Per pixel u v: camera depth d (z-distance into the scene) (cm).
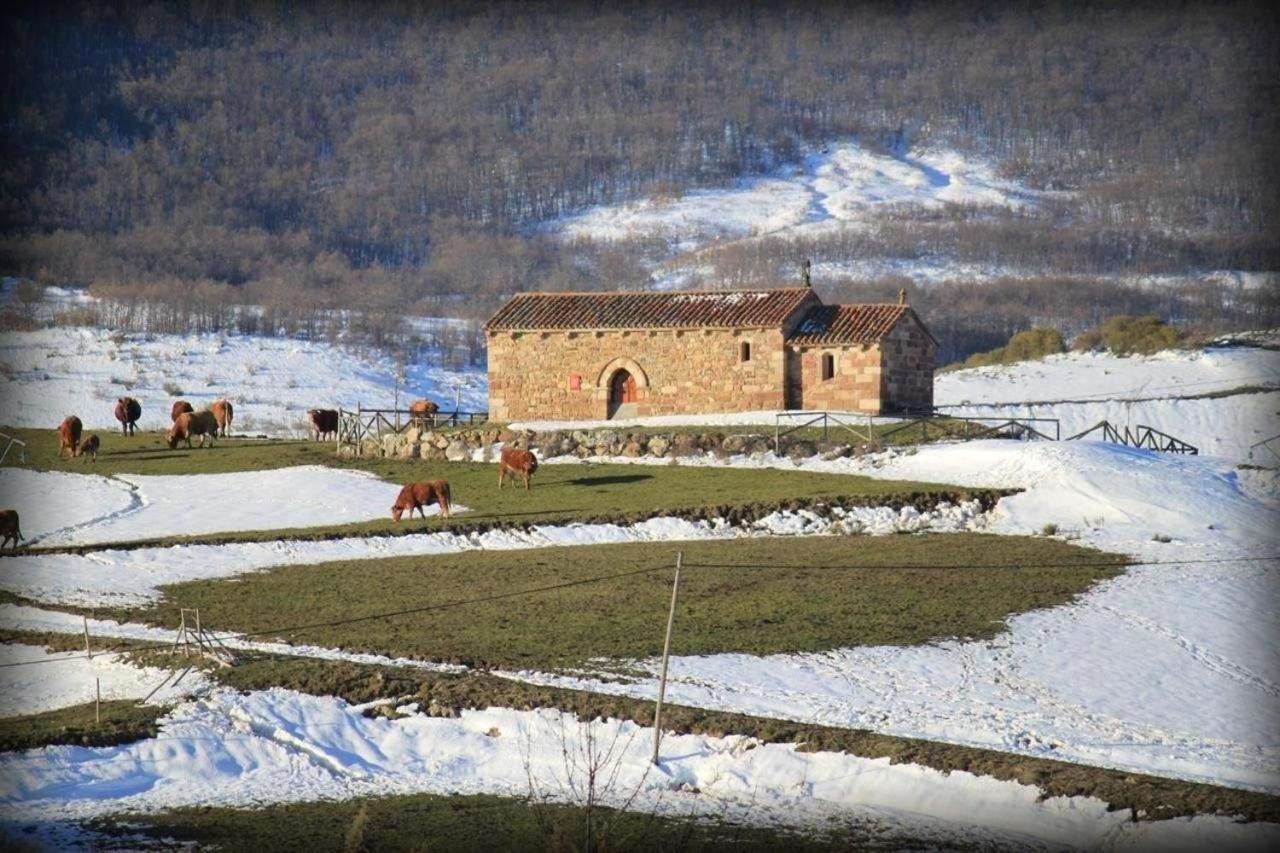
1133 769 7481
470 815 7138
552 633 9862
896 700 8575
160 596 11062
